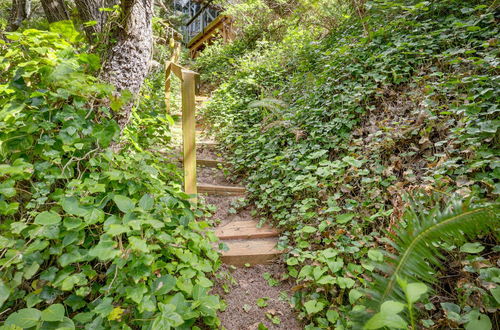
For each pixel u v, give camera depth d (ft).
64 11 11.14
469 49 8.21
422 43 9.26
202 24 49.93
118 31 6.72
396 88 9.20
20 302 4.48
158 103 14.47
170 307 4.25
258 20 27.32
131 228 4.83
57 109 5.26
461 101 7.20
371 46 11.03
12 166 4.56
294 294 6.12
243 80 17.35
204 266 5.69
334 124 9.25
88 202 4.80
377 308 3.07
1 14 20.22
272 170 9.58
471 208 3.77
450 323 4.33
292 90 13.52
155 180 6.29
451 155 6.40
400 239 3.98
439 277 5.02
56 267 4.71
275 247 7.43
